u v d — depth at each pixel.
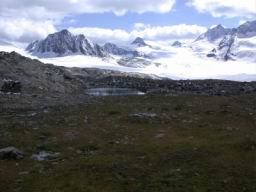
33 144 41.97
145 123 55.41
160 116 60.97
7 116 64.56
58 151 39.44
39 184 29.44
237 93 120.75
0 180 30.39
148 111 69.50
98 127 52.50
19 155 36.81
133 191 28.33
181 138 43.78
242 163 33.75
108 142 42.88
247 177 30.78
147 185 29.44
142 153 37.94
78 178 30.61
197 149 38.25
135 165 33.88
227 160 34.56
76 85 184.25
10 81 116.75
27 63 167.75
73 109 74.94
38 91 123.69
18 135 46.31
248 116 60.19
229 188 28.77
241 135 43.75
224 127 49.97
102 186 29.14
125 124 54.75
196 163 34.16
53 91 133.38
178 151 37.78
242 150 37.38
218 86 169.62
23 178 30.83
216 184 29.47
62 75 189.50
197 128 50.22
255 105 76.88
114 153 38.12
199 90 150.75
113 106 79.81
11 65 154.12
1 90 113.88
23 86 127.44
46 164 34.78
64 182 29.81
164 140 42.97
